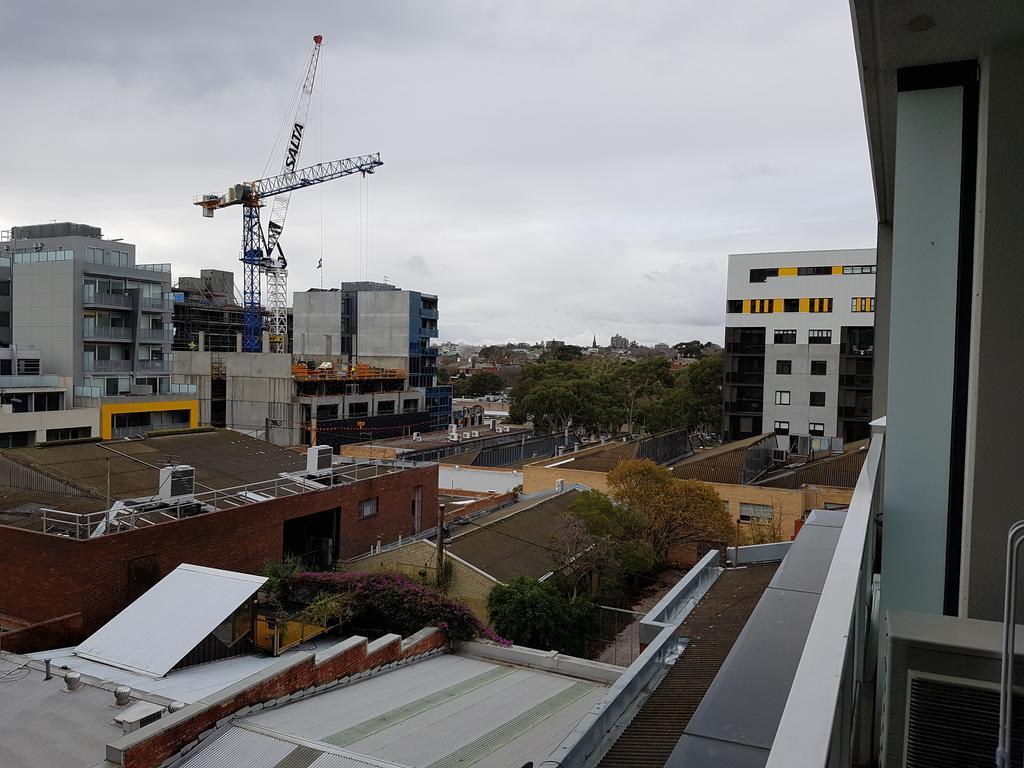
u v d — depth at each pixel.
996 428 4.32
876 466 5.10
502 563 24.59
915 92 4.81
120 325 56.62
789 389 61.25
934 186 4.82
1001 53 4.29
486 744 11.24
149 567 18.86
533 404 78.00
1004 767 2.48
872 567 5.59
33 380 49.03
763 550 18.52
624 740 8.09
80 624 17.16
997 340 4.31
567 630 20.73
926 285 4.87
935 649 3.13
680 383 89.75
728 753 2.68
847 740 2.67
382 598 17.50
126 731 10.83
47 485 23.16
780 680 3.22
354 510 26.83
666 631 11.38
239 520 21.66
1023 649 3.02
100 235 67.69
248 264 104.94
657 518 29.59
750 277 62.84
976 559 4.35
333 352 90.25
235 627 15.50
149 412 54.25
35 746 10.62
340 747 10.56
